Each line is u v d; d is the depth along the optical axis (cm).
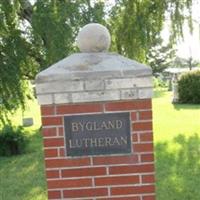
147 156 335
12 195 687
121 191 338
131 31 1109
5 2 988
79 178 338
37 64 1130
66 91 331
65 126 335
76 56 340
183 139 1115
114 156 336
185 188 679
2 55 1031
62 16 942
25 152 1045
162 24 1140
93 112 334
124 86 330
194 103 2161
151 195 338
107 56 339
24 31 1062
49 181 338
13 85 1035
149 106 331
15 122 1656
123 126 334
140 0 1122
